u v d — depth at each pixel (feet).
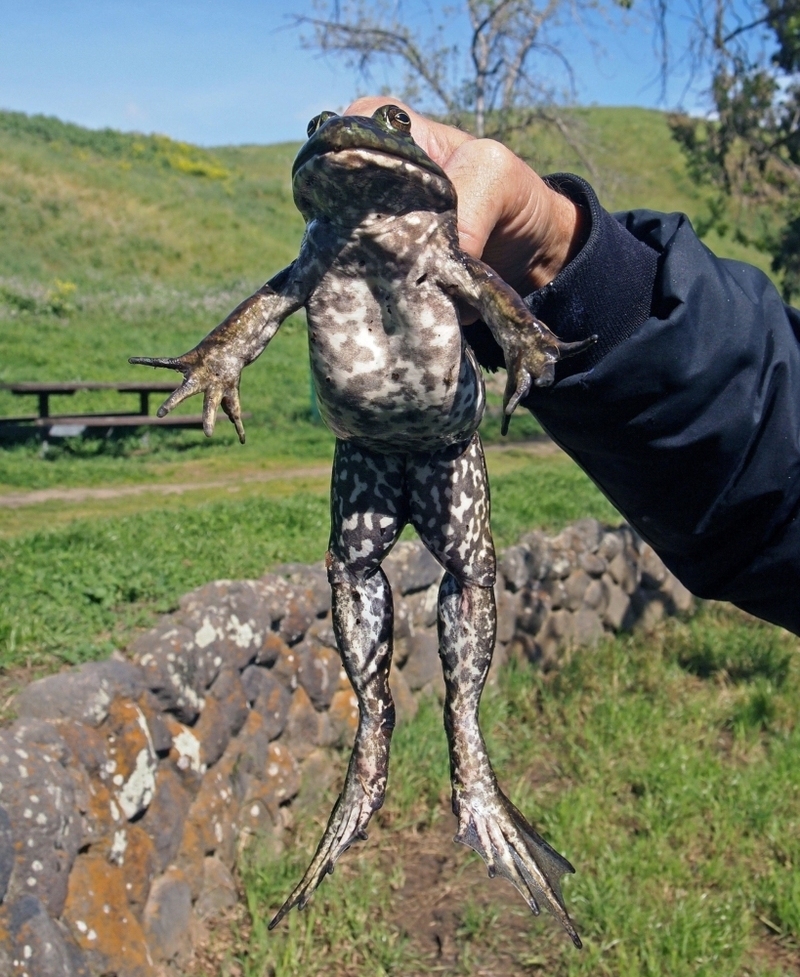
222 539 5.76
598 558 6.62
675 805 4.59
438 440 1.45
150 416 11.08
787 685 6.08
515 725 5.42
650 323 1.46
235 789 3.95
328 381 1.36
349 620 1.63
